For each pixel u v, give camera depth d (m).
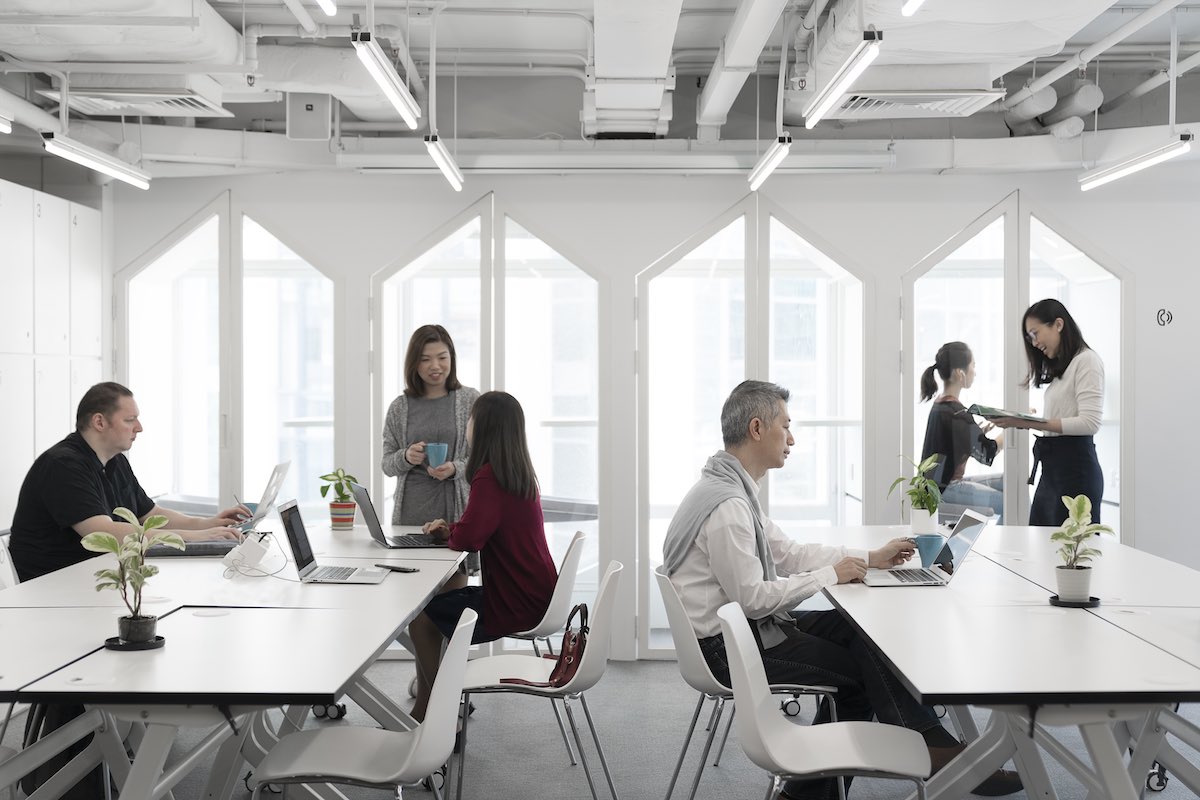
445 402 5.03
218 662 2.42
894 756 2.55
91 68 4.51
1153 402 5.87
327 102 5.30
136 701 2.18
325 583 3.42
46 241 5.31
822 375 5.96
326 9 3.18
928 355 5.87
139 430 4.01
